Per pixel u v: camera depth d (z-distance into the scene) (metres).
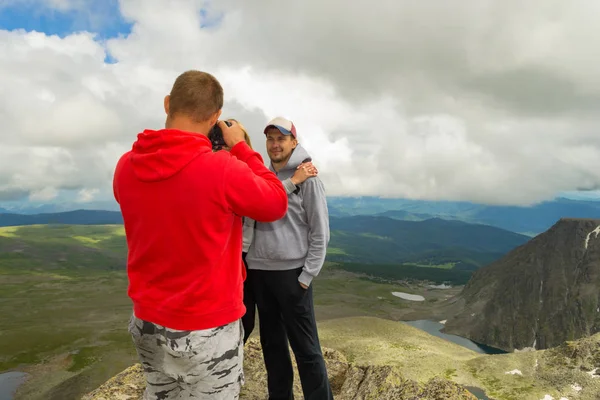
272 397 5.15
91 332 148.62
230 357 2.82
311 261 4.42
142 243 2.65
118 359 119.19
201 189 2.49
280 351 5.04
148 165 2.52
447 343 129.50
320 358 4.73
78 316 174.50
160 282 2.65
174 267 2.58
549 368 89.50
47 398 92.06
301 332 4.59
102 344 134.62
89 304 197.00
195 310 2.60
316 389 4.69
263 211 2.68
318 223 4.39
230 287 2.79
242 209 2.62
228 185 2.53
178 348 2.61
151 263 2.66
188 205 2.49
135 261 2.73
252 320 4.99
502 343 189.12
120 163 2.87
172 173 2.47
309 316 4.60
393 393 5.46
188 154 2.51
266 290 4.66
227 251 2.79
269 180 2.90
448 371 96.56
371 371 6.39
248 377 6.13
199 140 2.61
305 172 4.37
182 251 2.54
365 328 144.62
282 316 4.79
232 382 2.89
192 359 2.65
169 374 2.76
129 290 2.82
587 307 195.12
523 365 93.69
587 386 78.81
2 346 130.12
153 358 2.79
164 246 2.56
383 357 110.38
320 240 4.41
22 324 158.25
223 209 2.56
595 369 83.69
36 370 111.06
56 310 183.50
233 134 3.15
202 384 2.76
